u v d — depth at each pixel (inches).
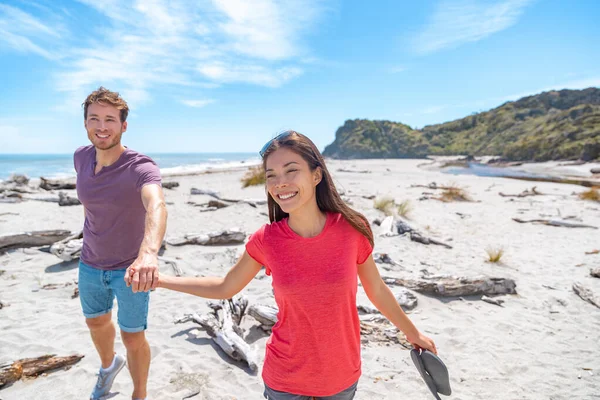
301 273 55.1
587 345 156.8
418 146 4411.9
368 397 117.3
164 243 269.4
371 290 62.6
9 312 170.2
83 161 90.5
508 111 4023.1
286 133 57.0
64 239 262.2
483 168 1742.1
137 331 90.3
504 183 869.2
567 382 130.0
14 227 322.7
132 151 87.7
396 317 63.4
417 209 491.8
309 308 55.4
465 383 127.8
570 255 296.2
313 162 55.9
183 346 141.9
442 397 119.1
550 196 612.4
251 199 465.7
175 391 115.0
